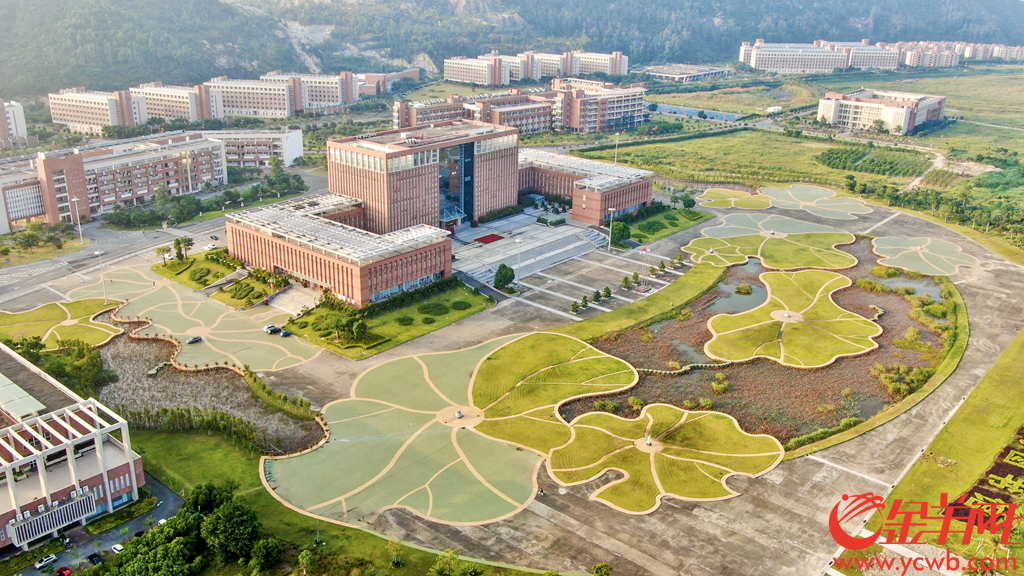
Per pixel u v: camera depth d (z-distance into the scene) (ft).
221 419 594.24
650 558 469.16
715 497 529.86
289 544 472.44
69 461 473.67
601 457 575.79
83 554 463.83
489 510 513.45
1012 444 594.24
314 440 592.60
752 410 647.97
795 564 465.06
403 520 501.15
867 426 618.85
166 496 520.01
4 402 527.81
